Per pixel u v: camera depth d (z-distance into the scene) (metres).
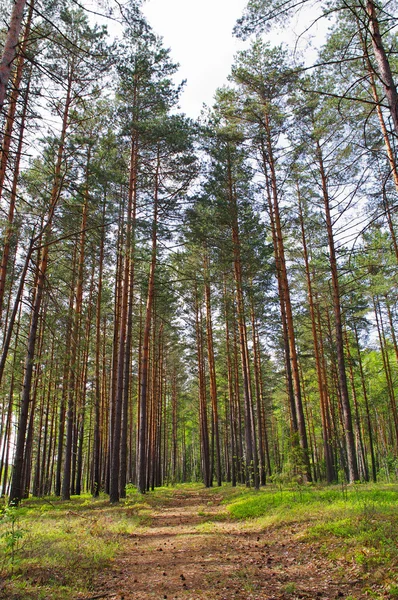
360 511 8.68
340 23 9.12
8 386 19.58
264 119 17.86
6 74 6.11
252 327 27.14
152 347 34.16
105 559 7.58
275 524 9.95
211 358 29.02
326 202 17.84
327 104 12.54
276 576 6.27
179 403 50.16
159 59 17.27
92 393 25.50
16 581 5.79
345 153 8.64
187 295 29.11
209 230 20.44
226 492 21.69
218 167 20.23
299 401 16.27
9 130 11.06
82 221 16.91
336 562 6.41
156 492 26.84
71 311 14.10
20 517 11.98
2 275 12.23
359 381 35.41
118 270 21.64
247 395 20.89
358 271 18.84
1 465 27.80
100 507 15.28
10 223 11.88
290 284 23.91
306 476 17.06
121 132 17.30
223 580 6.27
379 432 40.31
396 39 11.07
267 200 19.17
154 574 6.82
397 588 4.95
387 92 6.04
